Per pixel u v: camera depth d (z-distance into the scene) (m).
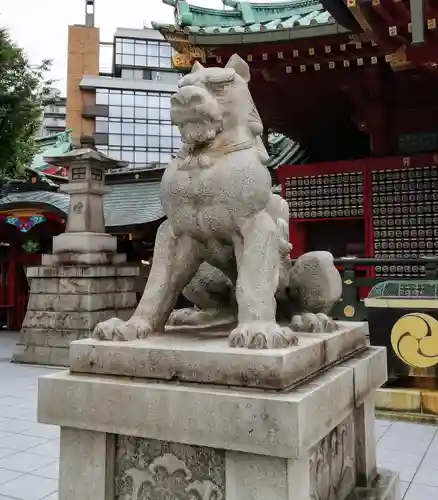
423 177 10.36
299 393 2.05
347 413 2.56
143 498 2.33
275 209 2.98
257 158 2.61
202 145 2.62
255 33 8.88
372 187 10.77
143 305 2.73
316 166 11.33
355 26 7.69
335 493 2.67
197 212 2.60
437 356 5.80
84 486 2.39
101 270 9.62
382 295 6.13
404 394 5.80
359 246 11.83
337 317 7.18
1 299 15.30
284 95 10.93
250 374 2.10
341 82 10.37
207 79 2.61
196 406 2.10
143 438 2.34
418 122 10.80
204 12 9.94
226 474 2.11
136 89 36.47
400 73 9.83
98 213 10.16
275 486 2.00
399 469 4.20
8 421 5.72
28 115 12.82
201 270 3.26
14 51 12.36
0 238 14.89
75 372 2.47
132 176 14.56
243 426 2.01
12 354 10.89
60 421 2.38
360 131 11.75
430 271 6.47
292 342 2.33
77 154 9.80
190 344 2.38
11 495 3.74
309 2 10.52
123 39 40.56
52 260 9.81
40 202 12.65
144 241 13.56
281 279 3.05
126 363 2.35
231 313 3.32
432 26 7.12
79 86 36.25
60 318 9.59
